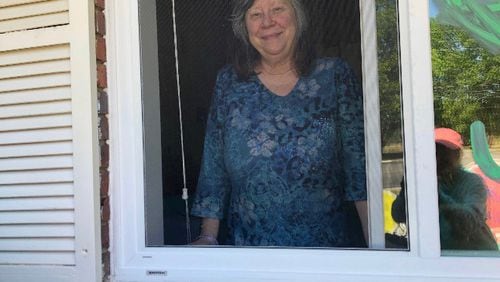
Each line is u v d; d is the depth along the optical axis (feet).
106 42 6.16
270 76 6.14
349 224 5.78
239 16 6.22
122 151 6.14
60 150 5.93
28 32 6.00
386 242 5.59
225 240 6.13
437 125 5.46
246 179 6.15
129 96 6.16
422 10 5.36
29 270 5.99
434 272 5.32
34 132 6.02
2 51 6.08
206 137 6.27
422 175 5.34
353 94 5.80
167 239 6.20
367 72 5.72
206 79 6.29
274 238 6.00
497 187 5.35
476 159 5.40
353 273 5.51
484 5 5.43
